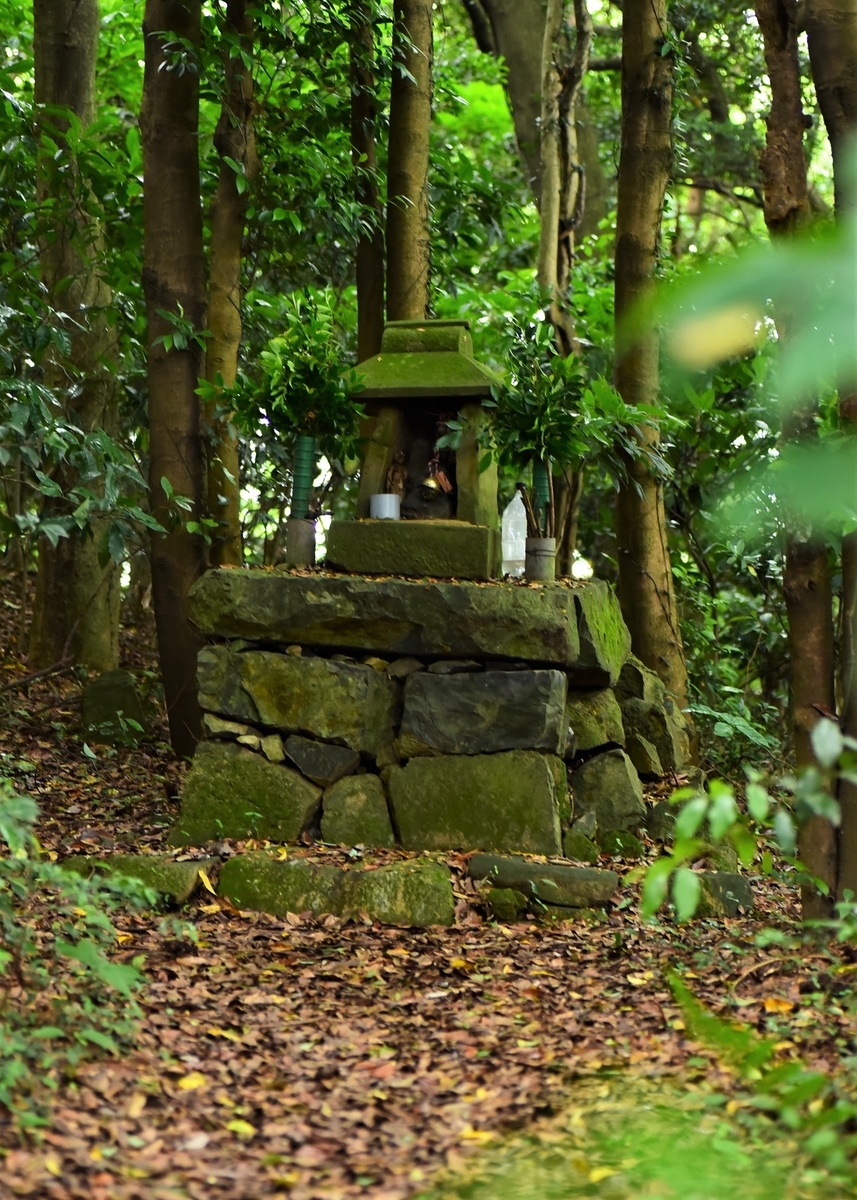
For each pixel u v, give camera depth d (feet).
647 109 24.52
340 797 18.44
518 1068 11.18
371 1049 11.80
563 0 31.30
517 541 21.33
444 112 40.19
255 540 35.01
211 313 24.07
